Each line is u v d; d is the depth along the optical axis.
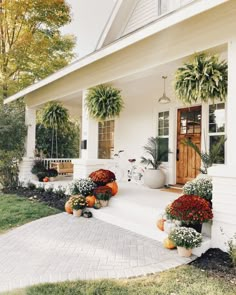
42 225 4.34
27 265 2.89
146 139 7.34
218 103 5.70
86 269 2.79
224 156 5.47
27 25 11.62
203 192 3.66
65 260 3.02
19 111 8.51
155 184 6.41
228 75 3.26
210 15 3.47
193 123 6.37
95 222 4.53
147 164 7.22
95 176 5.35
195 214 3.22
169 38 4.00
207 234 3.48
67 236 3.82
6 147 8.04
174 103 6.63
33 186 7.64
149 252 3.25
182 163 6.64
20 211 5.22
